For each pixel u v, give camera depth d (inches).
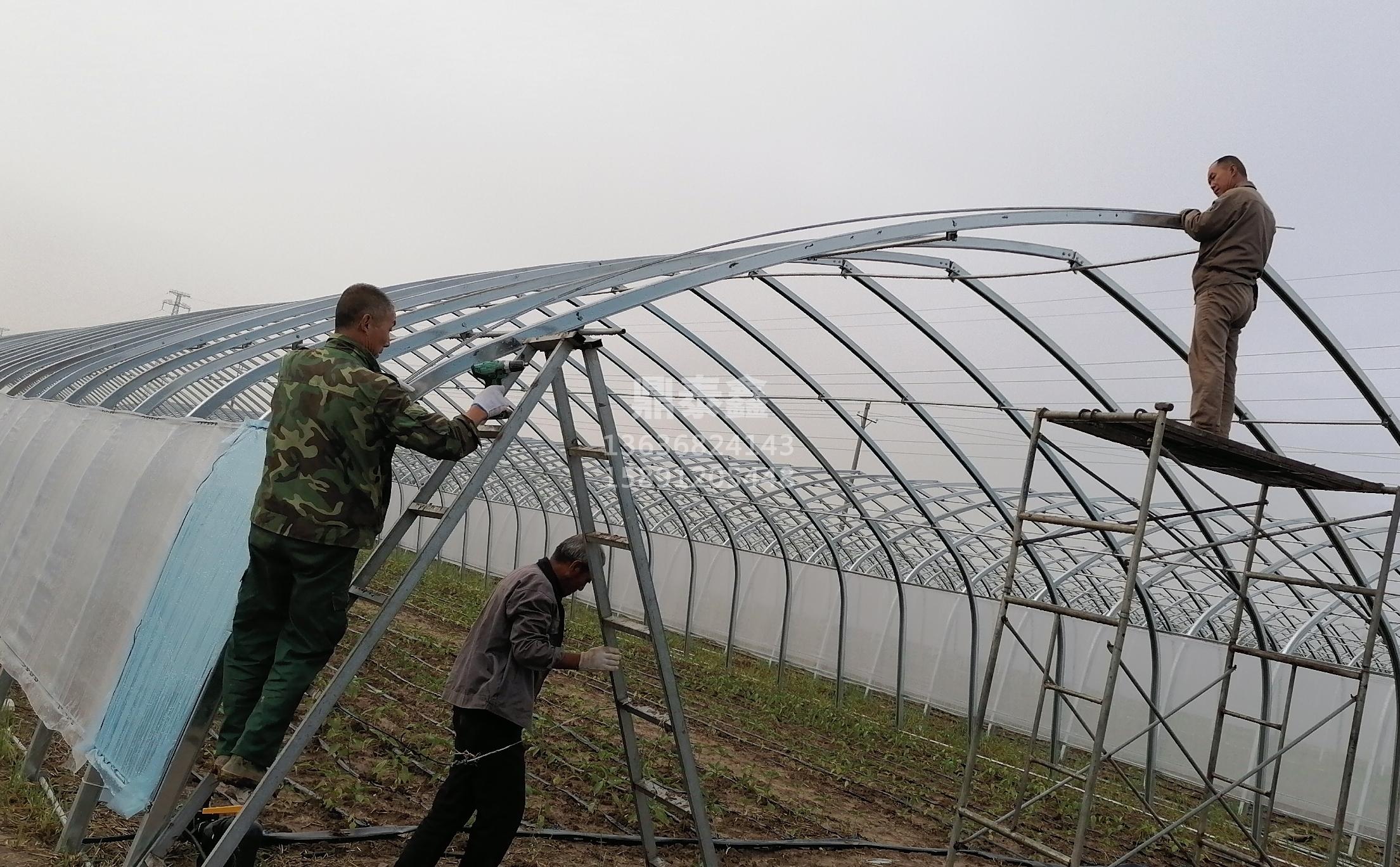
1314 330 343.6
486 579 1045.8
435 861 204.2
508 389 206.8
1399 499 301.7
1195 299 292.4
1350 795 505.4
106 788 201.6
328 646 174.7
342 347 176.7
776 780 408.5
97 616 253.3
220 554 201.2
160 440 269.0
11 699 347.9
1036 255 357.7
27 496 375.9
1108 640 605.3
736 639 800.9
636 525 216.5
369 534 174.7
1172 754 565.0
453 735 379.2
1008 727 629.0
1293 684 378.0
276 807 272.5
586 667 219.3
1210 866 408.5
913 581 751.7
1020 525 270.8
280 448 170.1
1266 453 263.4
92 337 577.3
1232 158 297.4
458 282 453.1
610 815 309.3
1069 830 417.7
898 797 418.9
